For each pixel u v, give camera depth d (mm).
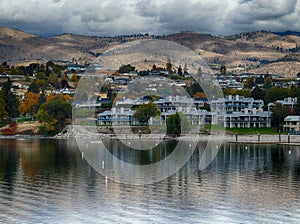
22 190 84562
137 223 64250
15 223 64688
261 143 178875
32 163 123938
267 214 67750
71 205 73438
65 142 195375
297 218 65812
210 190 83750
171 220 65500
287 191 82375
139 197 78500
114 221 65250
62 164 120562
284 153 145875
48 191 83625
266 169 109250
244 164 118562
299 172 104250
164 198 77812
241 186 87312
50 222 65125
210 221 64812
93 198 78062
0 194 81125
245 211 69312
